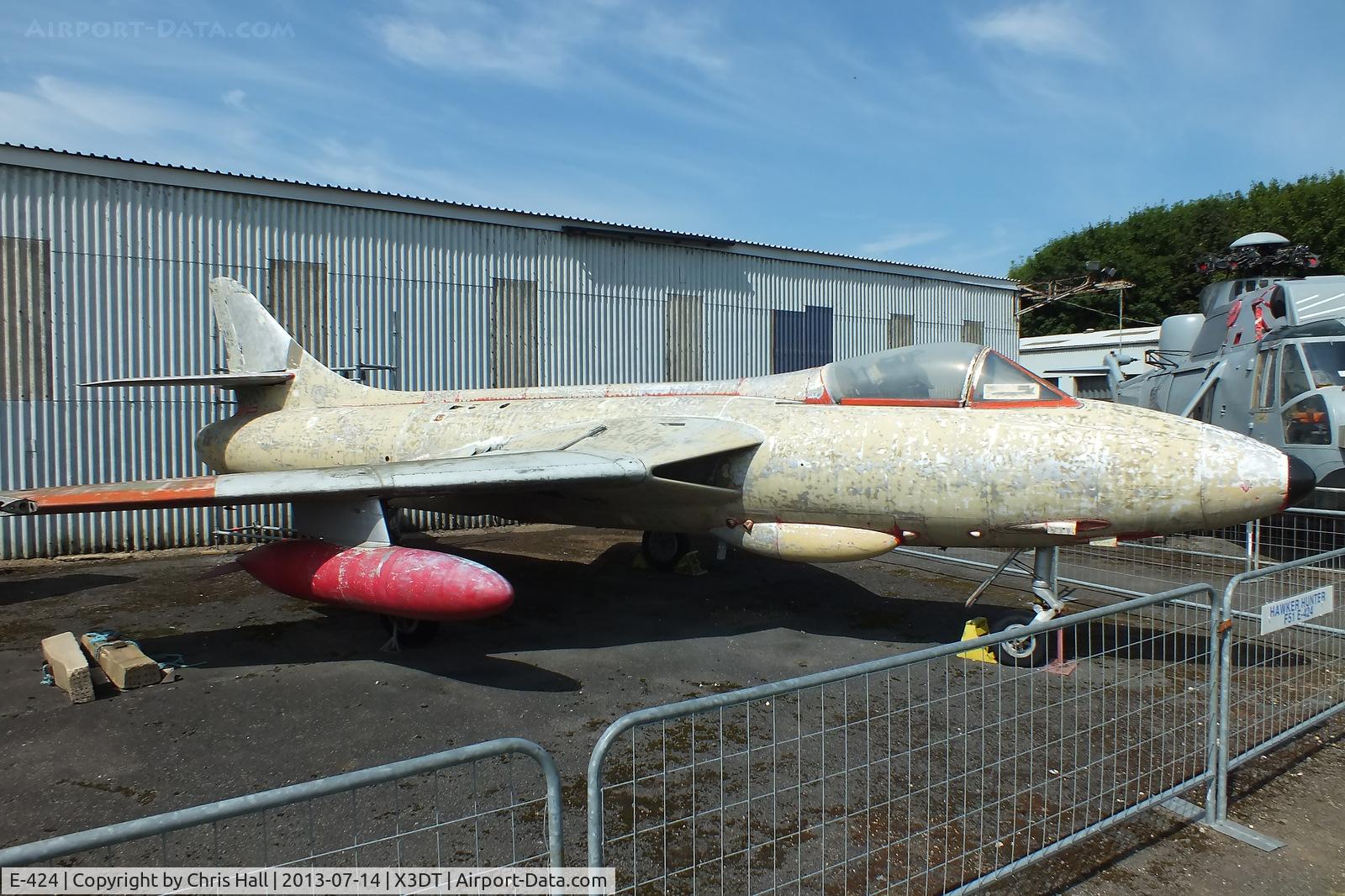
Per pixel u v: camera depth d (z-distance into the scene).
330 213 11.39
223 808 1.58
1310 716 4.55
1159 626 6.66
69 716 4.79
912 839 3.33
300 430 9.33
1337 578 8.09
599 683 5.36
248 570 6.25
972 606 7.41
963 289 18.86
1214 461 5.11
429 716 4.79
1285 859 3.25
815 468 6.14
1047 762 4.03
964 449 5.69
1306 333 9.70
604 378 13.81
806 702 5.00
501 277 12.77
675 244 14.42
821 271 16.44
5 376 9.50
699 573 8.84
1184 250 35.62
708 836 3.37
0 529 9.55
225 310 10.16
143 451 10.35
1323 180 35.16
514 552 10.27
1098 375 24.55
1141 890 3.03
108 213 10.01
